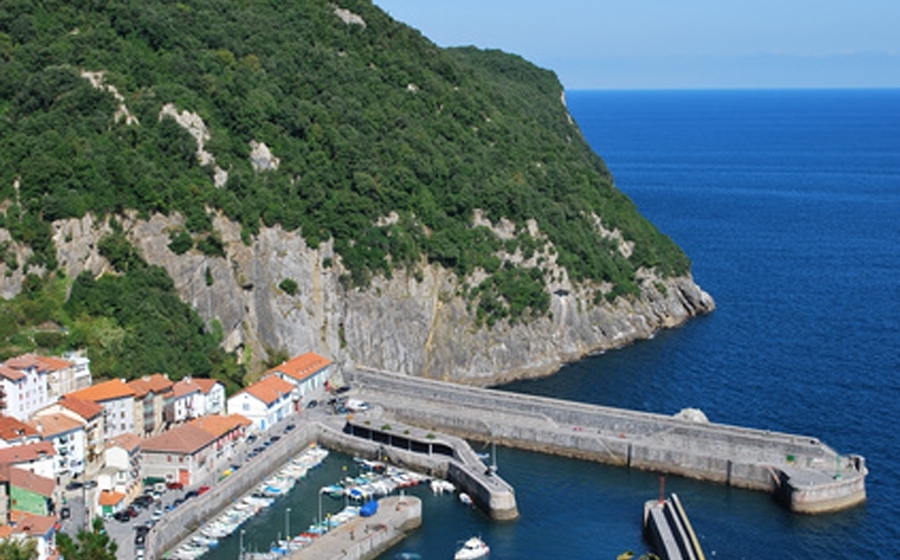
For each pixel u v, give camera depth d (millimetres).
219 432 196375
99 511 169875
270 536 171875
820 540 170375
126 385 197375
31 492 160125
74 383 197625
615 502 187875
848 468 190250
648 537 174000
